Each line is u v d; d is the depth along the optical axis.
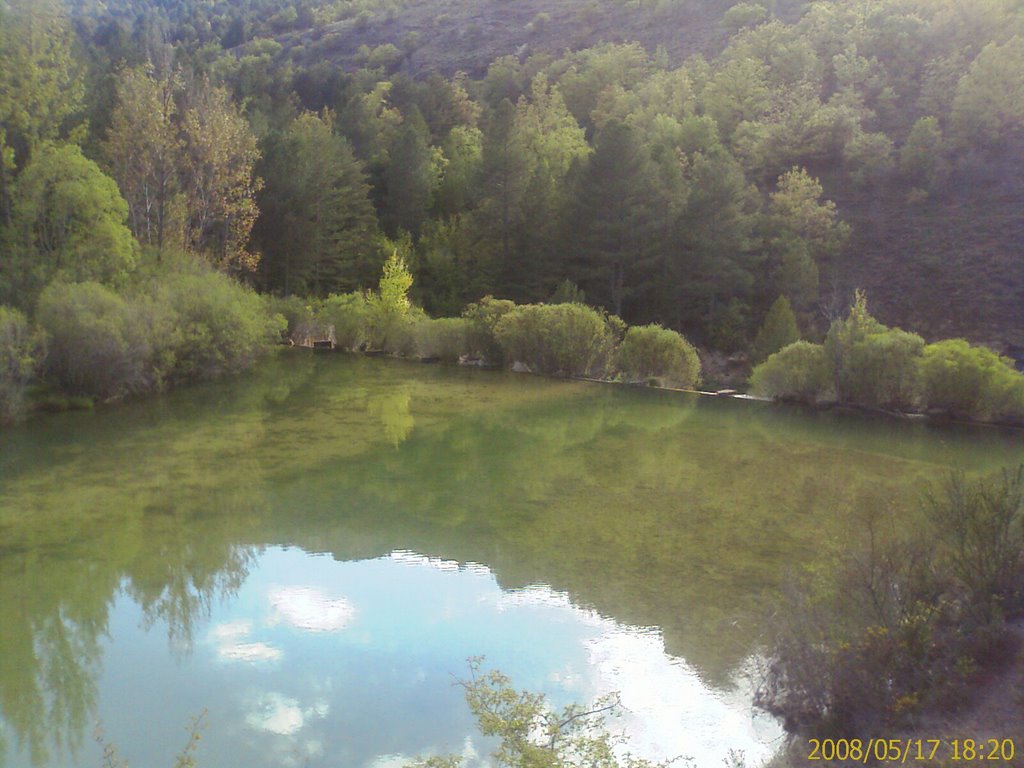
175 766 5.02
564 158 50.16
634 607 7.61
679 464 13.52
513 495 11.53
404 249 43.06
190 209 30.48
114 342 18.98
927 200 50.53
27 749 5.57
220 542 9.59
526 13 112.12
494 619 7.44
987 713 4.88
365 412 18.50
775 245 42.97
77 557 9.14
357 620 7.49
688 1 94.44
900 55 62.84
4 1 23.09
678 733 5.54
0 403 16.62
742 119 59.03
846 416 18.92
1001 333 40.47
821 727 5.40
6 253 21.05
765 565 8.62
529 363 25.97
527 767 4.54
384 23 120.69
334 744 5.55
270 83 71.12
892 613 5.80
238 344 24.42
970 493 6.84
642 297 40.44
